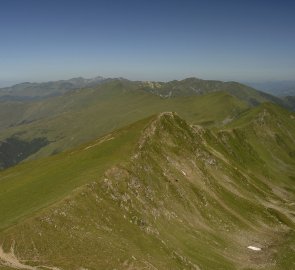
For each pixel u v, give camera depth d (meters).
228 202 113.88
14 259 54.09
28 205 77.00
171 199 97.00
